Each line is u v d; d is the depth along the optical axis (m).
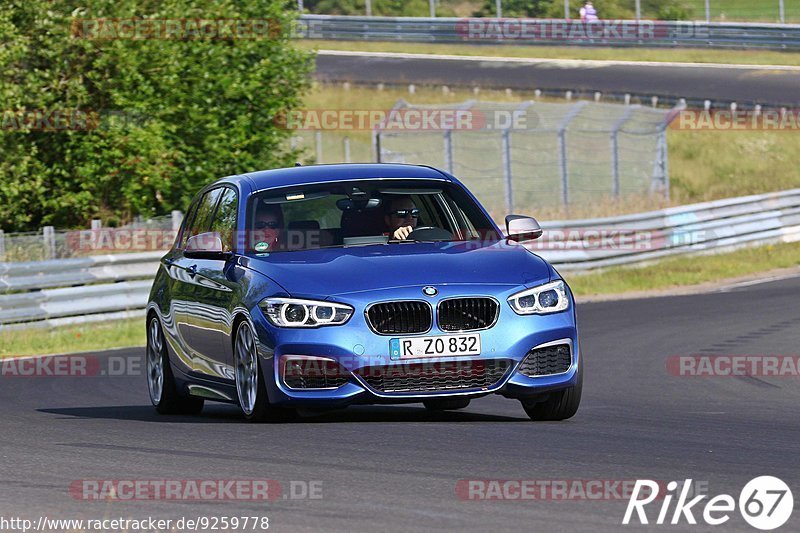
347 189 22.28
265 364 19.41
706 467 15.65
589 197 90.38
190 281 22.92
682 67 126.44
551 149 98.81
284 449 17.33
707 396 25.73
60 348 40.66
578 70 124.25
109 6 55.69
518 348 19.27
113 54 55.56
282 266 20.11
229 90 58.59
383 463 16.05
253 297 19.83
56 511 13.67
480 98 111.81
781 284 56.25
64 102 55.56
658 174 90.50
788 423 20.98
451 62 127.75
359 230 21.44
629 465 15.81
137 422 21.80
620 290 57.53
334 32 135.50
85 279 45.97
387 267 19.70
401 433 18.73
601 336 38.84
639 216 65.88
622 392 26.50
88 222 57.72
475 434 18.69
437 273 19.55
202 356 22.23
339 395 18.97
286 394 19.17
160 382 24.34
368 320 18.98
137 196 57.03
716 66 126.88
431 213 22.12
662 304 49.09
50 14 54.38
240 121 59.88
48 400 27.27
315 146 97.38
